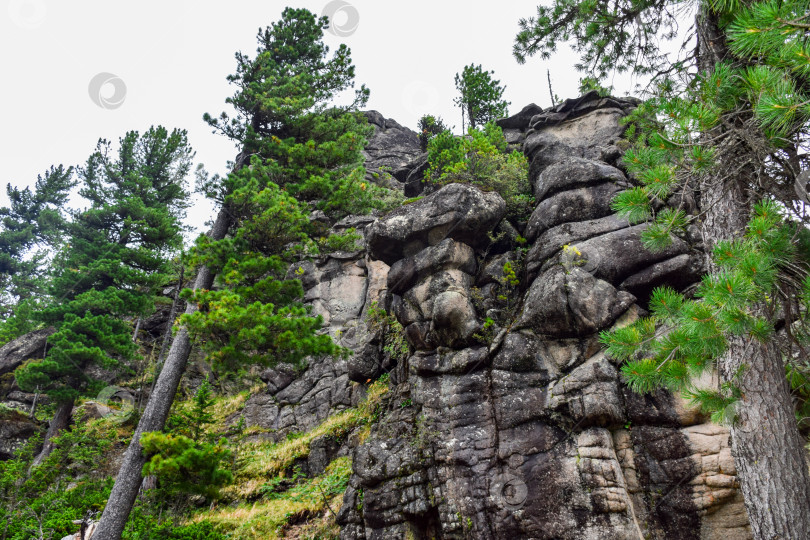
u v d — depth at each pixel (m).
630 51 10.43
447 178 18.14
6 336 31.11
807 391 7.28
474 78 31.48
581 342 12.95
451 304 14.28
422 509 12.20
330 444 17.64
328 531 13.47
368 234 16.72
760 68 5.62
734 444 6.75
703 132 6.52
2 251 44.34
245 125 17.83
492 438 12.47
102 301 24.94
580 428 11.77
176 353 13.55
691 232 13.84
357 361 19.94
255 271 14.16
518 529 11.17
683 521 10.70
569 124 20.61
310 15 21.30
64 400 22.69
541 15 10.66
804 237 6.50
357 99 20.08
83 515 15.02
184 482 11.39
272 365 13.33
